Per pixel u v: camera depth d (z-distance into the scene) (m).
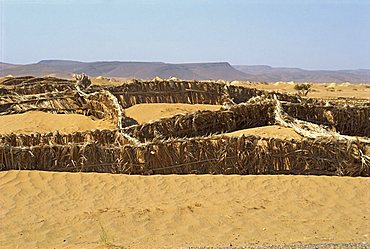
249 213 9.02
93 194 9.91
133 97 22.80
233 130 16.41
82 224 8.45
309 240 7.71
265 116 16.97
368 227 8.41
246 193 10.08
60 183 10.31
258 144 11.30
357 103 20.12
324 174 11.30
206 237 7.91
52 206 9.26
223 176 10.97
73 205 9.34
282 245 7.39
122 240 7.80
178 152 11.22
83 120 19.22
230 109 16.48
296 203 9.57
